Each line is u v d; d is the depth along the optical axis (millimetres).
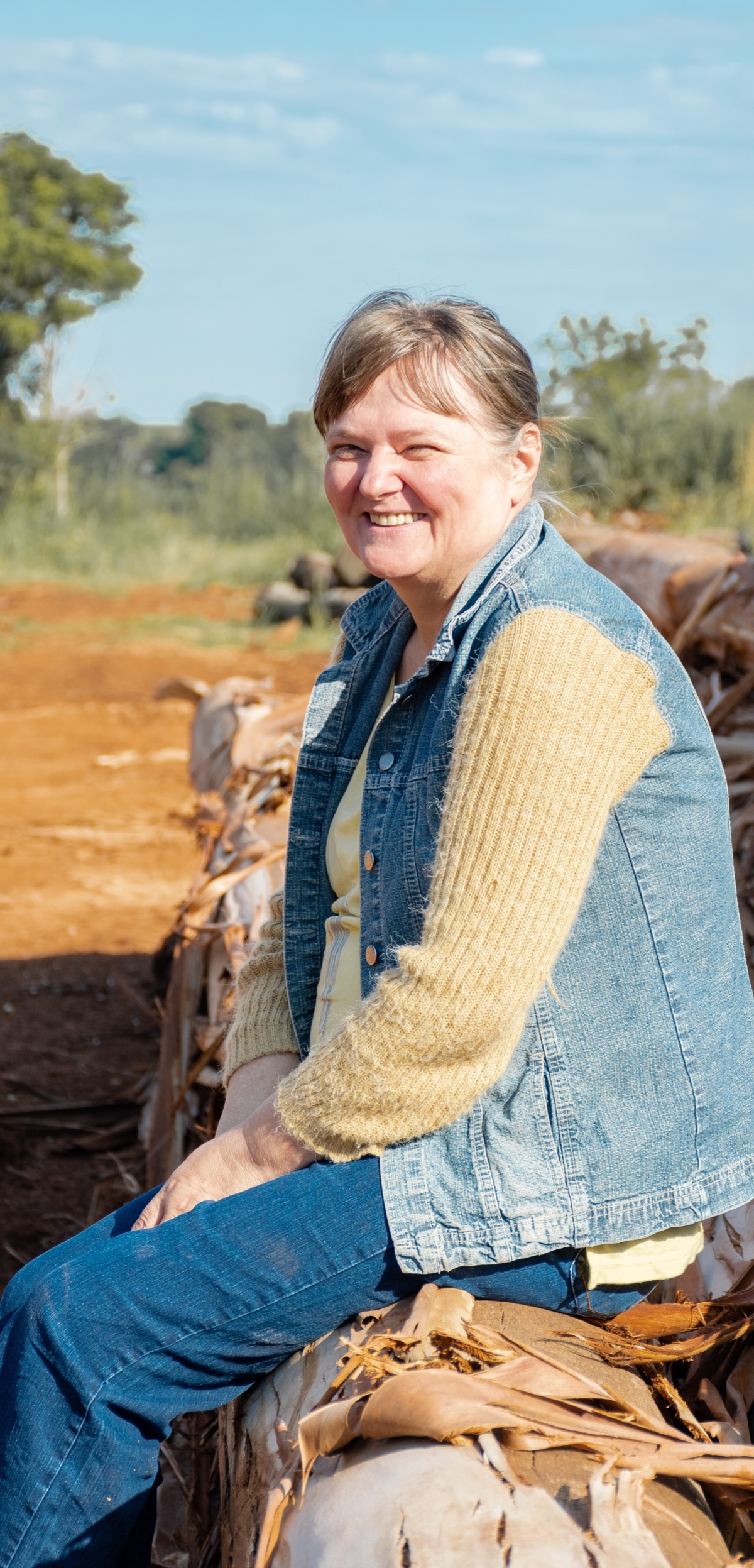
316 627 14656
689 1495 1450
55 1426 1622
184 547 24359
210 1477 2180
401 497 1692
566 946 1599
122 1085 4348
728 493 14258
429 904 1524
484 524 1711
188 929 3230
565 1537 1268
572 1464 1385
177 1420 2330
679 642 4070
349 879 1899
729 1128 1647
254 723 4434
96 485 29484
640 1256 1630
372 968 1733
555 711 1473
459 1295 1604
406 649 1928
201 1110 3057
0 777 9031
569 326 17203
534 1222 1582
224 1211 1637
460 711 1555
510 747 1474
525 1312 1651
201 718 5023
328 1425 1454
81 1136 4023
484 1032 1495
